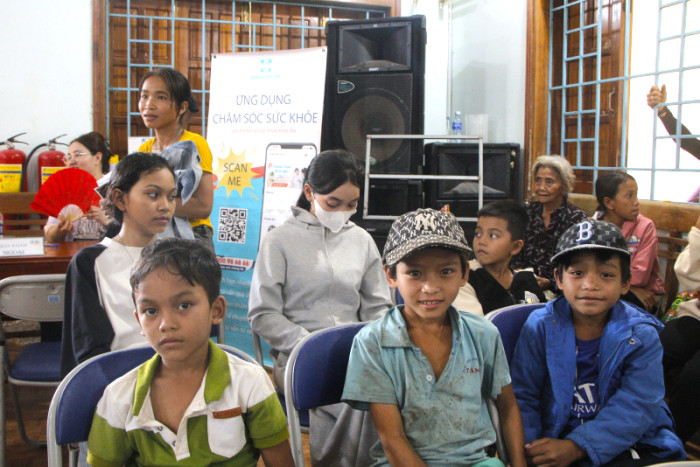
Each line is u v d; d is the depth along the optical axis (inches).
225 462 43.0
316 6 168.9
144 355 48.0
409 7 174.4
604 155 133.7
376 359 49.4
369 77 133.6
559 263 58.8
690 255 82.4
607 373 55.9
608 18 130.7
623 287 57.3
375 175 129.3
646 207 117.0
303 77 123.3
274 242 73.5
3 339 76.0
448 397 49.1
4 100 145.3
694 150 112.6
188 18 160.7
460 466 48.1
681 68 113.8
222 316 44.8
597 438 52.7
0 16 143.0
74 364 58.3
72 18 149.0
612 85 130.4
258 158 125.0
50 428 43.8
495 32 159.6
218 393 42.0
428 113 179.6
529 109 146.5
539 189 117.6
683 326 83.7
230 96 128.7
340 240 76.0
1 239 89.9
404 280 49.3
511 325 61.9
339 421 57.2
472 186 137.6
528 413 57.7
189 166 86.3
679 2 113.3
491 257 76.7
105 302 58.3
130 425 41.5
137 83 159.2
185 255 41.3
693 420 75.9
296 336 67.9
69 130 151.3
